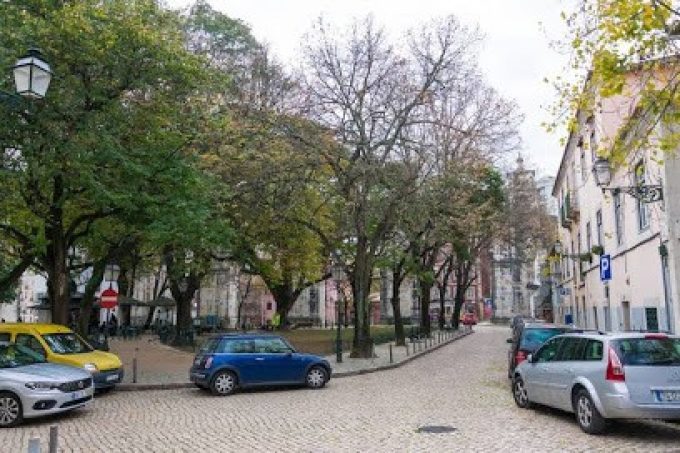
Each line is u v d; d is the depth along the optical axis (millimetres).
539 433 9812
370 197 25484
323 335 44875
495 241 44312
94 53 15344
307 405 13562
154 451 8922
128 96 17625
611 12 9047
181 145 19109
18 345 13586
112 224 22844
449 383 17391
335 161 24734
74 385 11680
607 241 23578
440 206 27531
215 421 11531
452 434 9828
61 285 19484
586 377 9906
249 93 27594
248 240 32281
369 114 24250
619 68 9391
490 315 91062
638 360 9430
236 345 16141
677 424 10445
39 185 18422
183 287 40781
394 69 24594
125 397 15281
